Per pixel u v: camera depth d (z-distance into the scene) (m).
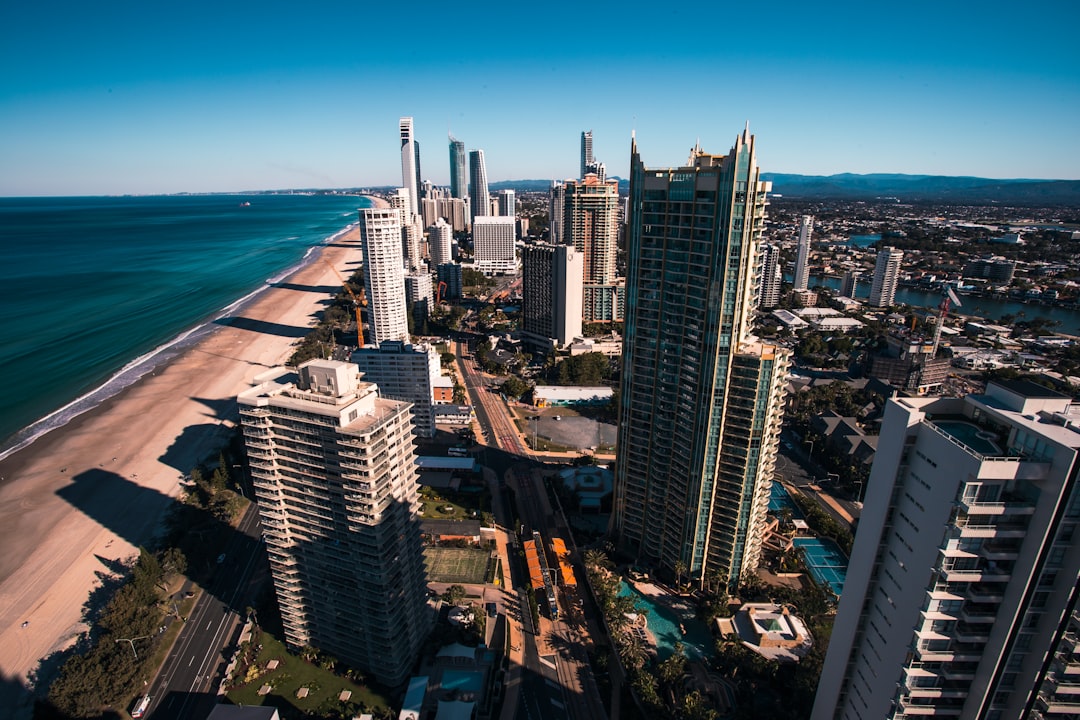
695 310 172.12
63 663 180.25
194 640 183.88
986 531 85.44
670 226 173.62
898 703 99.06
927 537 92.50
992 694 94.62
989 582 89.62
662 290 180.75
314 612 169.50
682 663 166.00
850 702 116.50
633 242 183.50
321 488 150.00
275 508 158.38
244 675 167.88
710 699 160.62
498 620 189.75
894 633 100.94
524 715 158.62
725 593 187.88
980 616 90.75
